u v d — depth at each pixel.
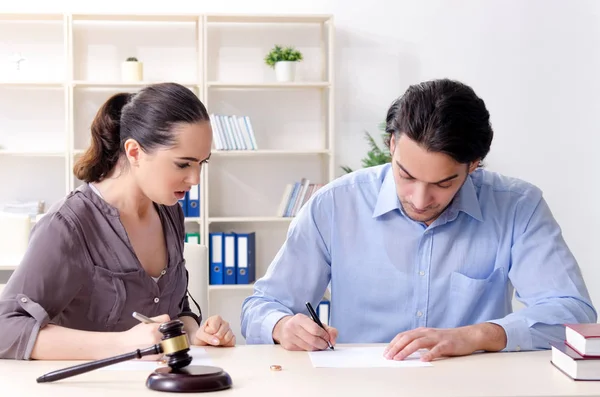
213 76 4.93
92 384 1.49
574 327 1.65
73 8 4.82
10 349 1.70
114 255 1.89
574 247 5.07
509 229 2.10
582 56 5.01
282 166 5.02
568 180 5.04
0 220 3.82
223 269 4.74
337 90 4.98
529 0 4.98
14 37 4.80
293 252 2.14
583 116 5.02
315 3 4.95
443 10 4.97
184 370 1.48
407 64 4.98
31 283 1.75
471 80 4.99
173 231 2.07
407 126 1.70
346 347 1.87
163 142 1.78
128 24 4.88
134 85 4.64
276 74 4.80
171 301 2.04
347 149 5.00
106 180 1.94
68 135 4.59
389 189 2.10
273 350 1.83
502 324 1.83
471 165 1.79
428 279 2.10
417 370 1.63
